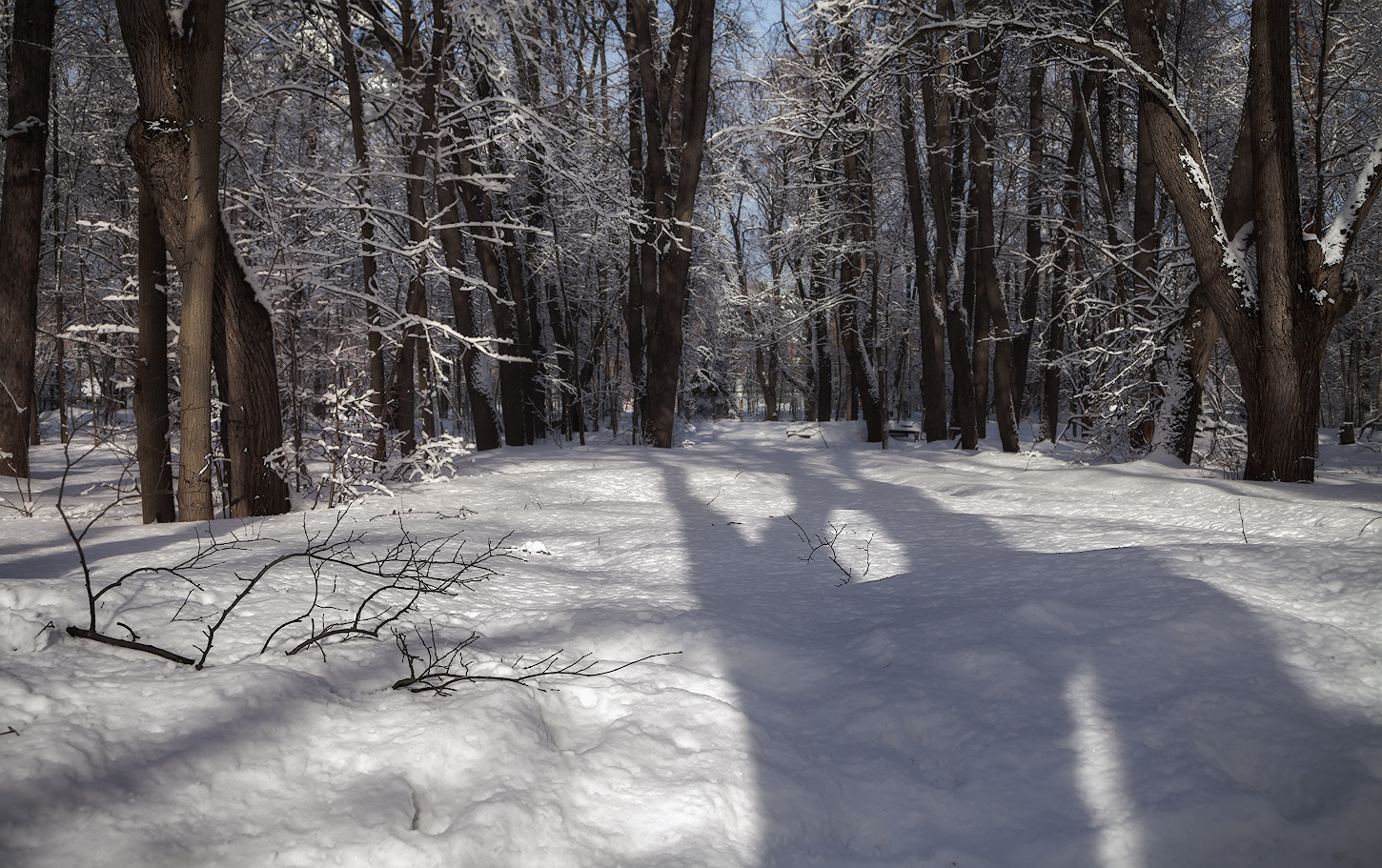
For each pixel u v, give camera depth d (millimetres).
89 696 2943
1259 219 9219
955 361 20062
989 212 17859
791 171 28469
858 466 13594
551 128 13359
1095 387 14844
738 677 3803
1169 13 17172
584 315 25719
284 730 2920
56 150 19172
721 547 6777
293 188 11672
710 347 33594
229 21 11344
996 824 2777
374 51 14117
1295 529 6805
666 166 18672
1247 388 9680
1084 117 16094
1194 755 3000
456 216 16531
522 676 3576
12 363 10672
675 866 2492
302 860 2336
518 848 2494
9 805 2291
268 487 8234
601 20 21281
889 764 3121
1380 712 3213
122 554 5418
